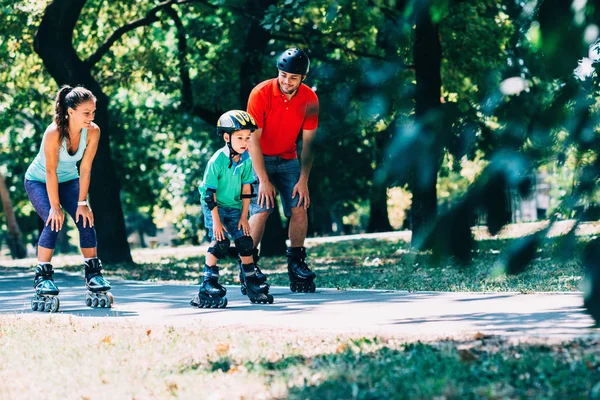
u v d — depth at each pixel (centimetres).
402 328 844
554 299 1048
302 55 1257
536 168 265
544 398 511
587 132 262
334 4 345
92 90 2648
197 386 613
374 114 272
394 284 1389
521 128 265
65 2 2561
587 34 254
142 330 920
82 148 1181
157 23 3250
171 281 1841
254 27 2895
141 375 668
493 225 267
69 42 2620
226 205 1199
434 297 1173
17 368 731
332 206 5388
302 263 1381
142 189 5775
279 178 1359
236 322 966
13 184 5966
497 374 581
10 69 3167
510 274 289
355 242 3772
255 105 1291
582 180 272
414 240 284
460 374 583
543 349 666
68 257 3381
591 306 284
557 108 263
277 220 3072
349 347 720
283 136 1318
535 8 262
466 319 898
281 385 593
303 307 1127
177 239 7681
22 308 1262
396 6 279
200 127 4066
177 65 3088
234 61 3039
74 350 798
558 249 283
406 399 522
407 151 270
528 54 265
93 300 1225
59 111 1153
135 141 5138
